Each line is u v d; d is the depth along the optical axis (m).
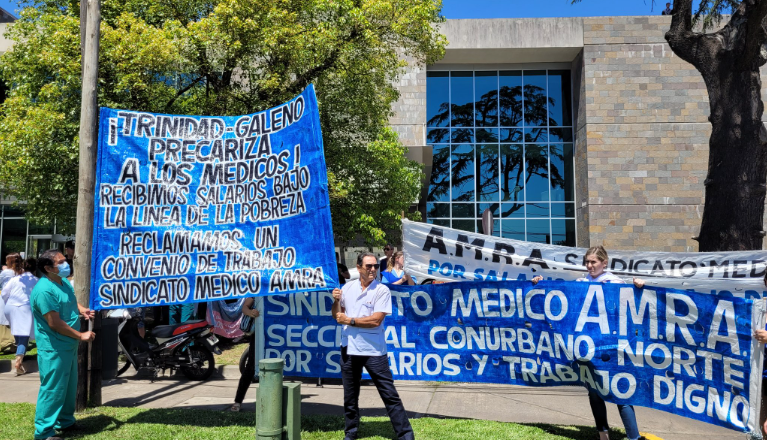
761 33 9.56
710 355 4.82
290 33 12.98
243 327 6.72
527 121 28.02
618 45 25.47
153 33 11.98
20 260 10.22
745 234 9.88
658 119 25.14
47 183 13.49
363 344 5.11
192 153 5.95
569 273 7.05
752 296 6.99
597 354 5.39
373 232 15.15
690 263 7.28
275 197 5.70
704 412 4.80
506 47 26.02
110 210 5.84
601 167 25.12
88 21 6.90
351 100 14.97
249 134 5.88
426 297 6.20
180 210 5.87
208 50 12.81
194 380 8.88
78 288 6.69
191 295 5.74
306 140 5.58
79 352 6.52
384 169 15.76
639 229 24.84
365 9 13.30
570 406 6.99
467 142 28.03
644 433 5.40
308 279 5.45
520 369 5.81
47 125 12.42
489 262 7.29
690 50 10.58
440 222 27.80
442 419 6.13
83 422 5.91
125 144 5.92
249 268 5.69
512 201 27.70
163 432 5.55
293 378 8.59
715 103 10.31
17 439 5.34
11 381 8.72
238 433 5.53
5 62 14.48
